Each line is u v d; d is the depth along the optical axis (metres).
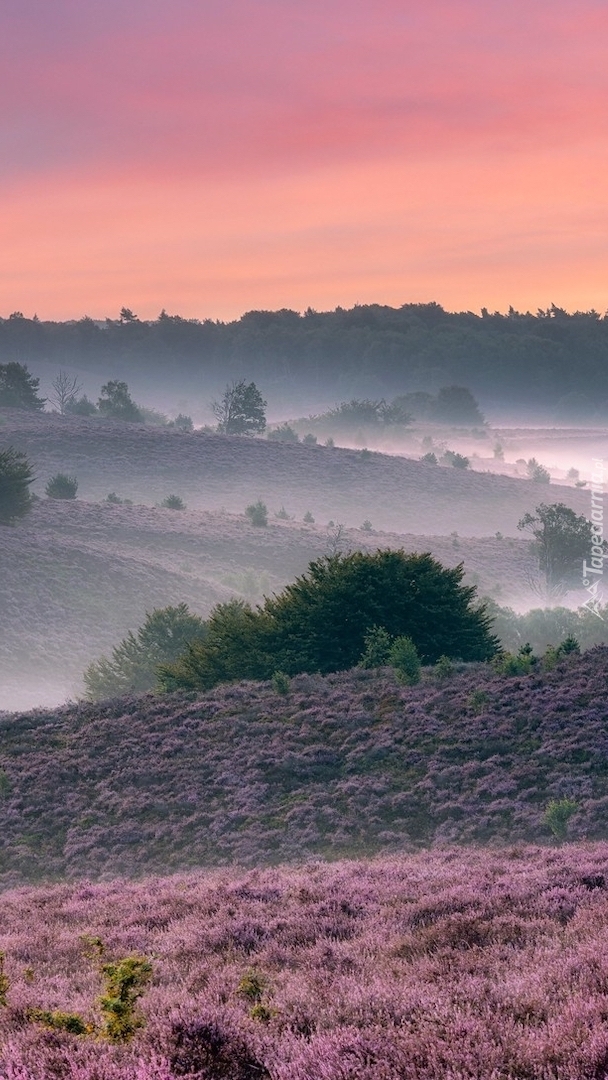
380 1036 15.90
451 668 83.31
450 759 64.38
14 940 29.11
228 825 60.12
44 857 59.38
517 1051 14.98
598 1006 16.27
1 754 74.44
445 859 41.69
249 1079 15.35
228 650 96.94
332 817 59.22
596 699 69.06
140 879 54.62
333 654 95.31
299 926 27.44
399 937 24.78
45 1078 14.80
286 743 69.56
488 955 22.03
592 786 58.16
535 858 38.53
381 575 98.62
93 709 82.31
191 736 73.38
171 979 23.16
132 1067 14.77
